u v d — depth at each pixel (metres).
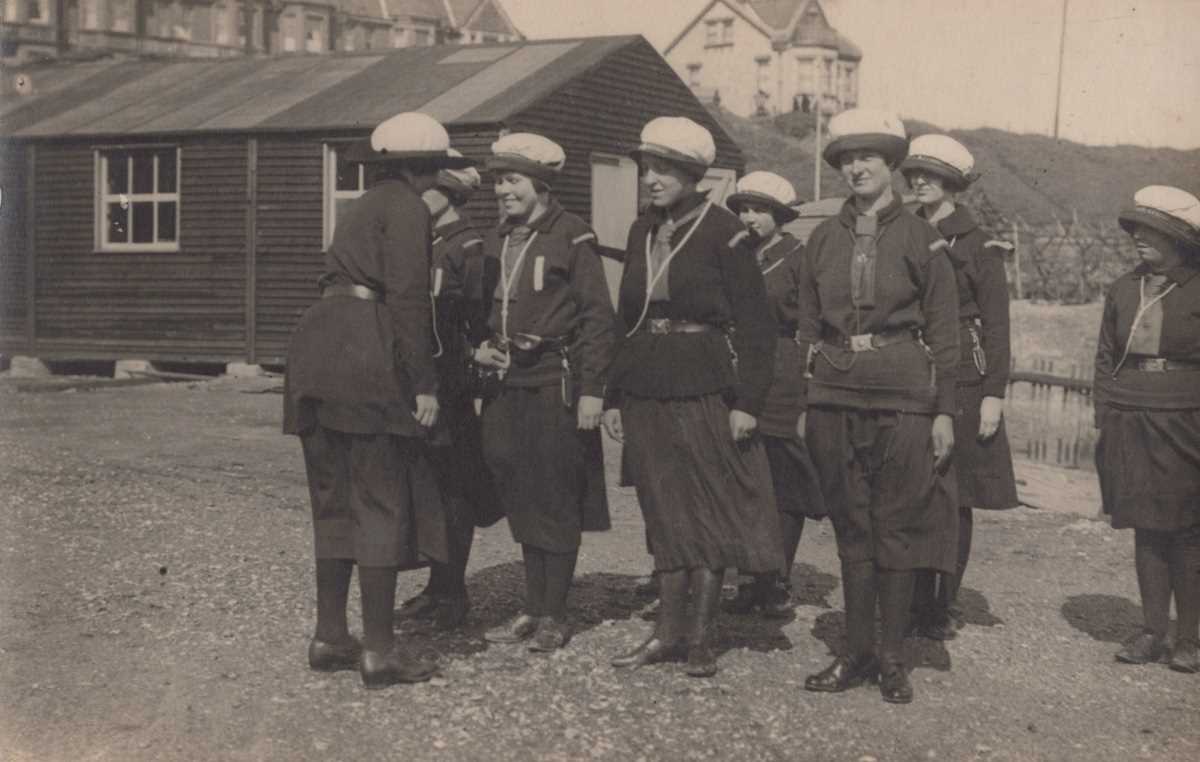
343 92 16.05
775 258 5.40
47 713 4.00
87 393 13.90
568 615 5.29
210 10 41.00
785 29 30.06
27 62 19.59
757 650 4.87
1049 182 25.20
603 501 4.89
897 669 4.33
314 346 4.29
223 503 7.61
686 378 4.48
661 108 17.00
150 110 16.80
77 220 16.64
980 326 5.10
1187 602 4.81
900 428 4.26
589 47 16.11
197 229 15.92
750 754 3.81
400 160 4.39
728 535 4.49
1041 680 4.64
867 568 4.39
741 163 18.67
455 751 3.78
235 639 4.84
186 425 11.14
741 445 4.55
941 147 5.12
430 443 4.40
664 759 3.76
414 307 4.23
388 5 41.53
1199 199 4.83
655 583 5.66
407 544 4.32
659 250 4.59
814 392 4.42
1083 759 3.86
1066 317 20.19
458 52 16.94
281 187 15.43
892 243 4.33
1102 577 6.38
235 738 3.84
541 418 4.73
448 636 4.96
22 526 6.76
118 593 5.45
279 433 10.73
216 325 15.92
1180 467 4.76
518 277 4.79
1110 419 4.93
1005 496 5.10
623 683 4.41
